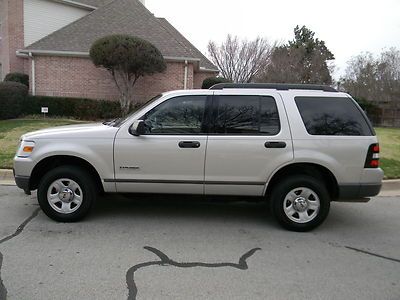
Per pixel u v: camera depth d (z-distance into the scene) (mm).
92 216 5453
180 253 4242
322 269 3955
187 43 22031
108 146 4992
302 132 4977
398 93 25766
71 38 18422
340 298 3367
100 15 20062
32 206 5824
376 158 5027
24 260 3924
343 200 5125
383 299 3371
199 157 4969
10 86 16031
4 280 3492
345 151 4961
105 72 18031
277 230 5137
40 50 17469
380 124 23297
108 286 3438
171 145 4961
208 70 21188
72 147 4988
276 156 4949
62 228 4914
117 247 4348
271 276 3750
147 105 5125
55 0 21141
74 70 17953
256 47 34594
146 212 5734
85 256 4070
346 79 40219
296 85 5242
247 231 5059
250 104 5066
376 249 4574
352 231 5215
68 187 5121
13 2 19797
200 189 5078
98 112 17250
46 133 5121
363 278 3773
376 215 5992
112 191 5129
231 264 4000
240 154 4949
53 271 3697
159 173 5027
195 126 5035
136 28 19469
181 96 5098
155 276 3664
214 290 3434
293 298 3340
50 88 17922
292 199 5066
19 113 16656
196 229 5062
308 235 4992
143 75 16906
